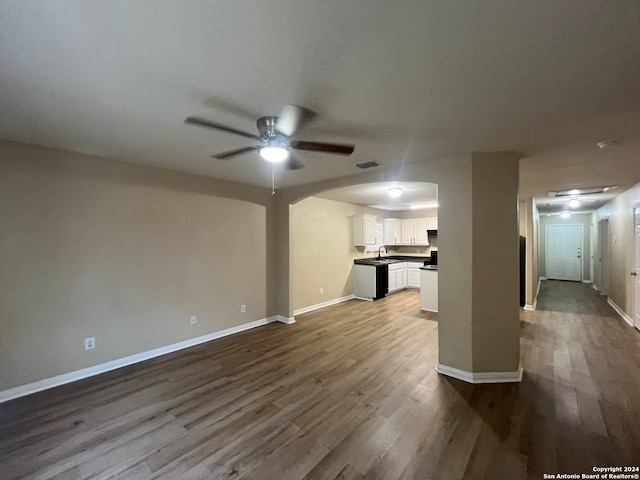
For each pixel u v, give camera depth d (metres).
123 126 2.40
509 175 3.03
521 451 2.01
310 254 6.12
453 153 3.10
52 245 3.01
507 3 1.14
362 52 1.45
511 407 2.55
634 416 2.40
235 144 2.86
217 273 4.46
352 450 2.04
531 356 3.69
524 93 1.85
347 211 7.15
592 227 9.08
